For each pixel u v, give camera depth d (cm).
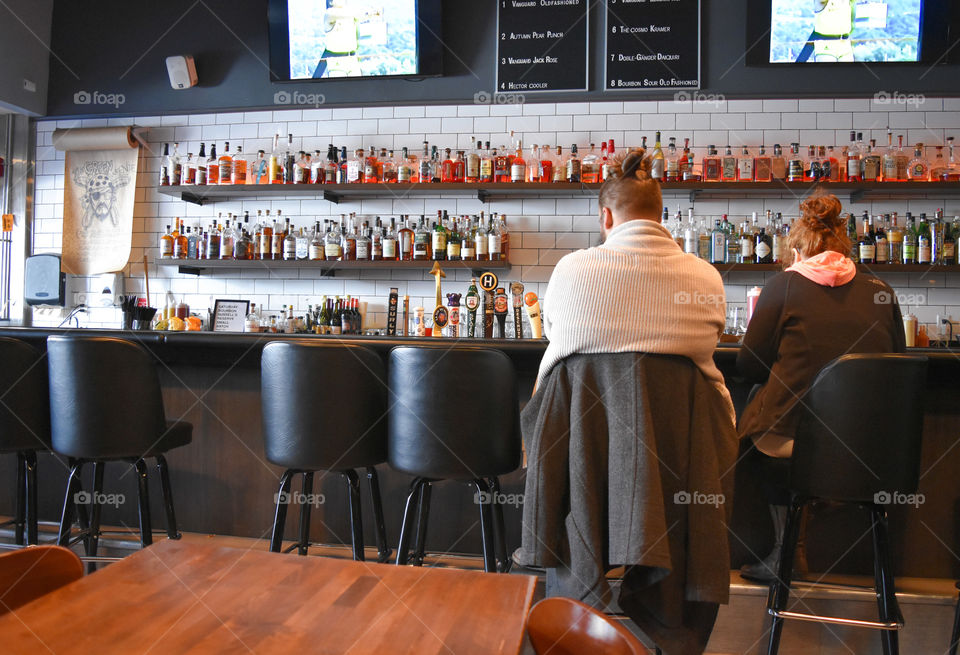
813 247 216
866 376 188
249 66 483
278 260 483
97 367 232
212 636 85
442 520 277
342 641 85
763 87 433
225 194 516
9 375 249
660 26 439
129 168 526
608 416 163
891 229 442
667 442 163
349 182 471
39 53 509
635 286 164
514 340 248
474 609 95
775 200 466
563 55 446
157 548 115
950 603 230
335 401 217
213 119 523
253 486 292
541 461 166
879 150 461
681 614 164
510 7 451
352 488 231
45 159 547
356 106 487
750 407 219
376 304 506
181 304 519
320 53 458
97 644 82
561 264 174
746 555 250
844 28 419
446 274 500
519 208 489
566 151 484
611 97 458
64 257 528
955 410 248
